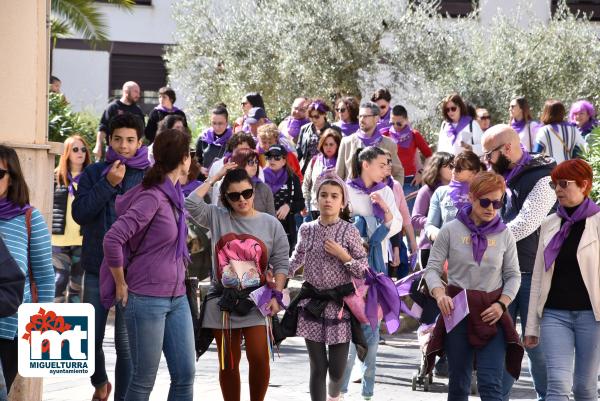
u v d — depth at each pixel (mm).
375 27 24547
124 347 8047
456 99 16484
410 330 14133
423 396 10047
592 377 7430
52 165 8148
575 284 7453
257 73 24625
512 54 26344
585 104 16797
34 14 7957
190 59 26469
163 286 6816
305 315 8312
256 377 7973
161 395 9406
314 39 24125
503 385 8500
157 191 6863
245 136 11172
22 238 6465
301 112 17297
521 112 16062
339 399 8578
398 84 25188
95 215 8086
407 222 10781
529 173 8609
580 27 27172
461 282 7785
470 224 7797
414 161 16469
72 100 30547
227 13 25984
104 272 6953
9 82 7867
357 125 16062
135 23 30875
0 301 5926
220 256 7957
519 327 13586
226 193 8000
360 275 8250
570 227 7508
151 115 18594
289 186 12789
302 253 8398
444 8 30625
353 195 10109
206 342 8086
